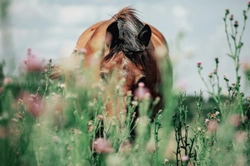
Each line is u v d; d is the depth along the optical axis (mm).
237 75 4855
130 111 4852
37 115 4238
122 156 4746
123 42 7098
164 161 5484
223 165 4969
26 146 3717
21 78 4074
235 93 5160
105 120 5777
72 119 4672
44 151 3994
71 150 4273
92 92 5336
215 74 5016
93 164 4695
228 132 4992
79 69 5508
